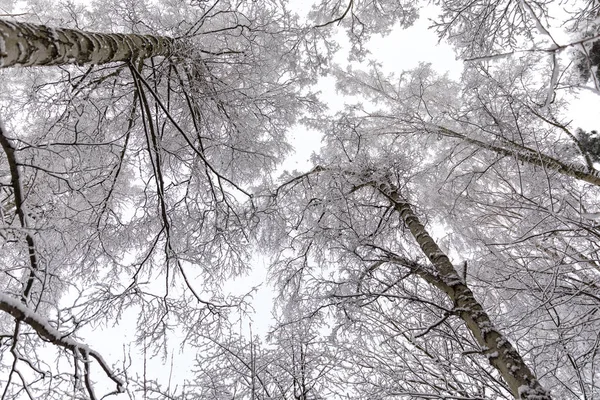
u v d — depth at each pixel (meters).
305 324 6.12
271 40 5.92
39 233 3.43
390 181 6.78
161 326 5.20
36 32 2.61
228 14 6.00
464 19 5.11
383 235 6.42
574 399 5.08
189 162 5.95
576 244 4.81
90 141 4.94
